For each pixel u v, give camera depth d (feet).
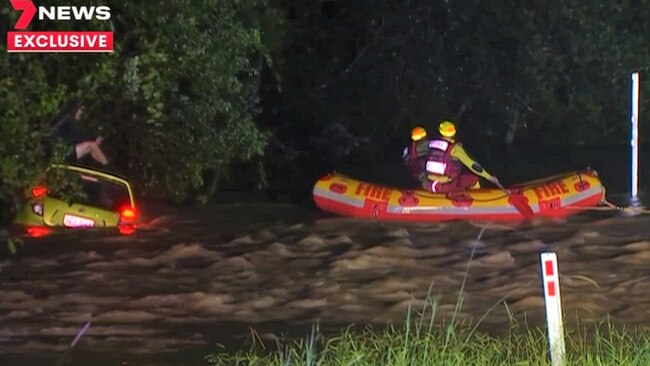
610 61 104.42
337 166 98.22
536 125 108.37
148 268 53.16
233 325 42.65
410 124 102.94
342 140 100.68
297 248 57.41
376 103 101.50
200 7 59.06
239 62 63.31
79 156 62.85
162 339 40.29
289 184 88.33
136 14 55.93
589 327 40.93
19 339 40.32
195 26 58.39
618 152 104.01
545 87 103.40
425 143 66.74
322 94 100.58
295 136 101.71
